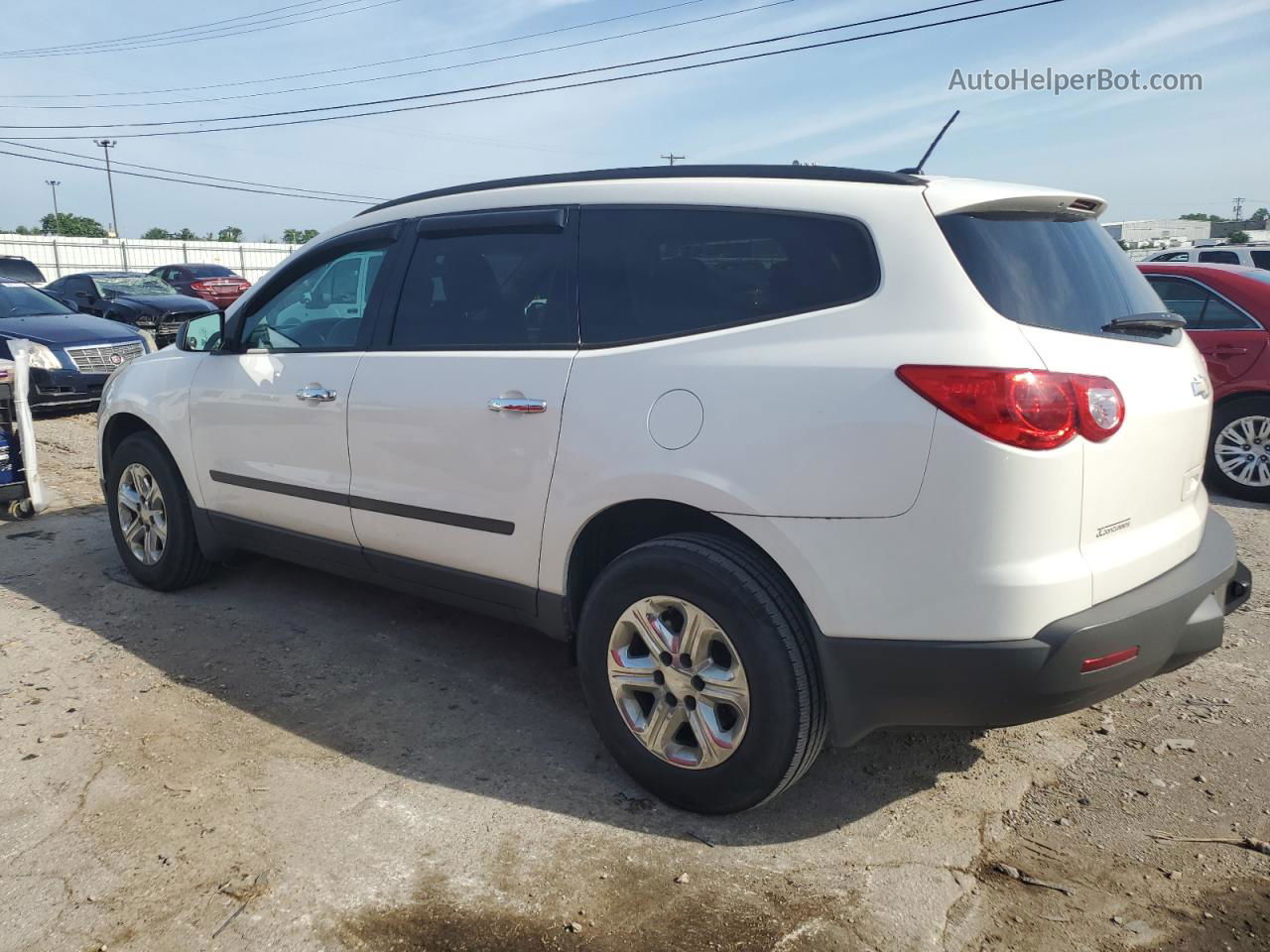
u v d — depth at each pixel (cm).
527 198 352
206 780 319
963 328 254
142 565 499
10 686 388
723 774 287
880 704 270
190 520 481
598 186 336
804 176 299
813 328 276
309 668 409
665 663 296
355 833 290
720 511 281
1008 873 273
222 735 351
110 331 1091
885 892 264
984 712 261
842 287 277
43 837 287
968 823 298
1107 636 255
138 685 391
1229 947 243
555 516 321
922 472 252
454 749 343
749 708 279
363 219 410
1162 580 280
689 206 312
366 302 393
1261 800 309
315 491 401
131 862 275
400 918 253
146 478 492
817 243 285
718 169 316
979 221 278
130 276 1855
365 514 383
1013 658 250
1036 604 249
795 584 272
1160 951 242
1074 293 284
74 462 832
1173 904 260
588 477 309
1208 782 320
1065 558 253
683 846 286
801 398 269
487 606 358
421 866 275
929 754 340
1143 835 291
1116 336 283
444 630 452
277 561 550
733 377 282
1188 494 306
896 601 259
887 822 299
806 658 275
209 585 509
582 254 331
